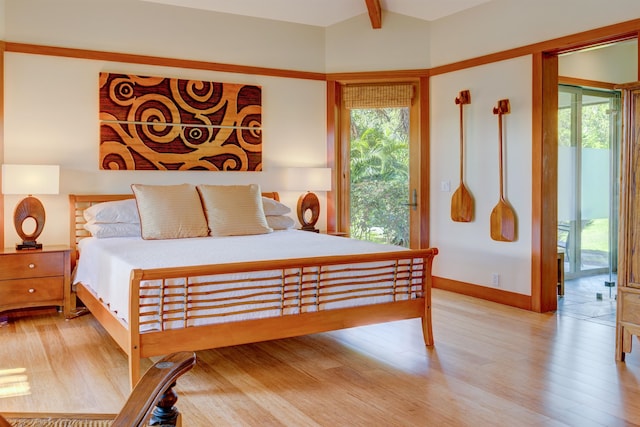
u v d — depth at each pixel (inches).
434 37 217.5
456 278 213.2
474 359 133.1
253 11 211.0
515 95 185.8
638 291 126.6
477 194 201.8
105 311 136.9
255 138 216.7
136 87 194.5
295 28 224.4
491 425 96.9
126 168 194.1
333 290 131.9
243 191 191.9
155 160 198.7
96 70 189.9
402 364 129.7
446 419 99.4
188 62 204.4
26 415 62.7
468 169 205.0
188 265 121.4
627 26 152.9
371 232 234.8
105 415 63.1
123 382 117.7
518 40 183.9
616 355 131.8
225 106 210.2
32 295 166.9
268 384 117.3
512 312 181.2
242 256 133.7
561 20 170.2
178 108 201.9
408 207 228.8
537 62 177.6
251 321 121.2
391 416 100.9
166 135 200.4
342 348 142.9
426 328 144.2
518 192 186.1
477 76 199.8
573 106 228.1
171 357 55.4
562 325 165.0
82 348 141.5
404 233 230.5
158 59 199.0
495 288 196.2
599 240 244.8
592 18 161.6
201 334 116.0
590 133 234.4
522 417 100.0
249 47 215.8
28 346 143.0
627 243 129.1
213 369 127.0
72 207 183.9
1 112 175.9
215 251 142.1
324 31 230.1
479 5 197.6
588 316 176.2
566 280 237.1
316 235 183.9
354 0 208.4
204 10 206.8
